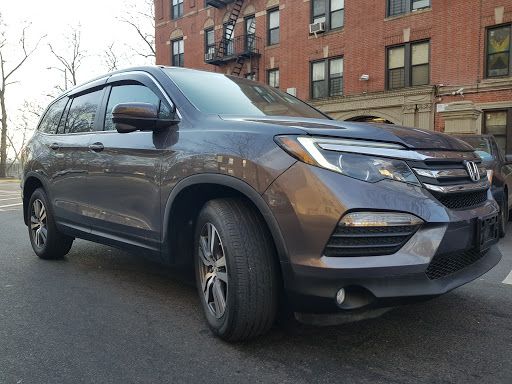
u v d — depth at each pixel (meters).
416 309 3.52
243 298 2.66
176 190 3.10
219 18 24.30
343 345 2.89
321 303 2.45
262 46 22.41
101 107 4.21
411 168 2.57
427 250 2.48
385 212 2.41
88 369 2.62
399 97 17.91
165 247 3.29
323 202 2.40
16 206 12.25
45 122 5.34
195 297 3.85
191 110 3.29
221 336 2.88
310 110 4.06
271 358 2.72
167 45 27.17
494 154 7.18
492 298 3.80
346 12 19.33
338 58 19.83
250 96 3.82
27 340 3.01
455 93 16.75
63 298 3.83
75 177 4.29
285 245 2.52
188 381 2.47
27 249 5.81
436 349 2.84
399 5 18.06
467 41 16.48
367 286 2.38
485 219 2.91
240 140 2.78
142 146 3.47
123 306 3.63
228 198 2.93
